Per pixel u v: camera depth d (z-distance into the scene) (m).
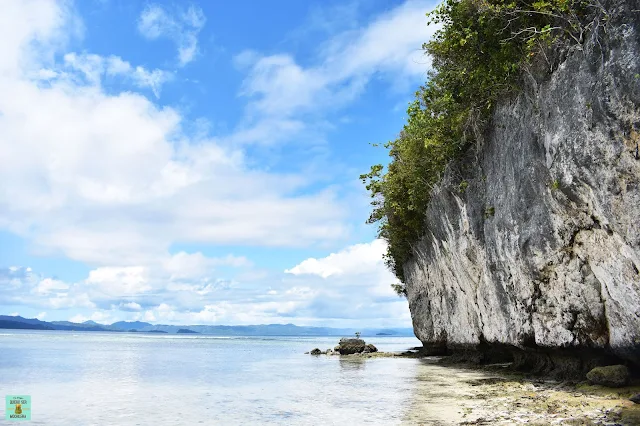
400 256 40.00
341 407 14.48
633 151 10.24
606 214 11.41
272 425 12.02
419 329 37.22
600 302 13.06
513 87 15.65
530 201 15.52
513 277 17.62
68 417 13.54
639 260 10.59
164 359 39.44
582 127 11.90
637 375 13.06
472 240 21.52
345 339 48.66
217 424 12.34
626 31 10.25
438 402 14.36
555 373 17.38
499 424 10.62
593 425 9.47
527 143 15.25
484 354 26.27
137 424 12.50
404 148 27.25
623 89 10.30
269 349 63.94
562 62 12.94
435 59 19.12
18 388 19.56
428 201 27.61
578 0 11.80
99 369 28.69
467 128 19.95
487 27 14.71
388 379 22.22
